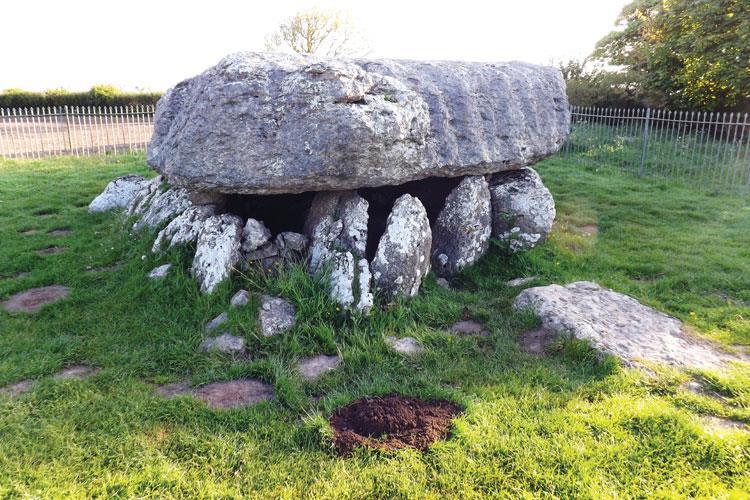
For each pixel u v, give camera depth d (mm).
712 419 3197
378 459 2855
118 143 16266
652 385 3514
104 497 2588
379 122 4391
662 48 13812
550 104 6273
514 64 6270
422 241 4867
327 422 3111
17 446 2922
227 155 4383
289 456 2900
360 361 3848
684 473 2736
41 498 2555
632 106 15797
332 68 4332
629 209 8211
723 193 9336
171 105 5887
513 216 6023
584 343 3906
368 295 4395
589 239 6863
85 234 6750
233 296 4453
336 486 2674
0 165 11953
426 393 3451
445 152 5273
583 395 3443
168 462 2836
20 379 3572
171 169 4605
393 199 5965
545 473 2727
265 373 3666
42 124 19891
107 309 4578
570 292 4820
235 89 4340
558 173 10984
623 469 2754
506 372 3734
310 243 5051
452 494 2623
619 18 16750
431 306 4641
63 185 9641
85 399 3340
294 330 4133
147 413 3209
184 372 3742
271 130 4371
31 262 5723
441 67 5586
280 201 5777
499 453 2869
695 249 6406
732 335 4320
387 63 5324
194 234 5195
